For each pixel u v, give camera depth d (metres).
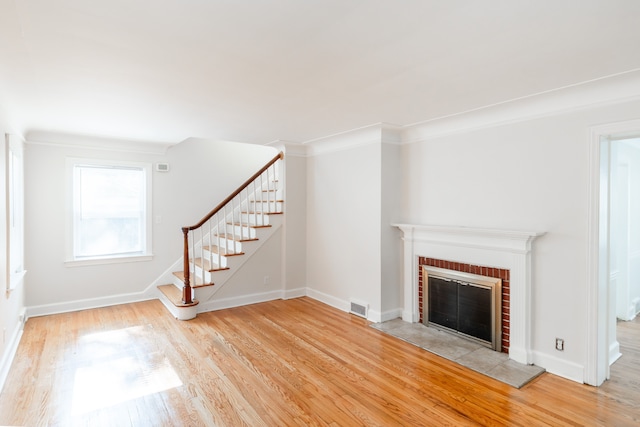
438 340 3.65
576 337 2.84
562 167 2.90
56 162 4.47
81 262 4.66
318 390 2.71
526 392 2.67
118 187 4.98
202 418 2.35
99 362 3.15
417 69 2.31
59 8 1.57
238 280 4.96
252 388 2.73
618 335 3.86
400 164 4.33
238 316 4.47
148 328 4.01
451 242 3.75
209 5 1.56
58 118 3.60
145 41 1.91
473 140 3.56
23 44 1.93
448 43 1.94
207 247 5.59
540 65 2.24
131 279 5.04
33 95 2.83
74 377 2.88
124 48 2.00
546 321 3.02
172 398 2.59
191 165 5.52
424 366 3.10
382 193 4.18
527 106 3.08
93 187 4.80
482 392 2.68
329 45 1.97
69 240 4.57
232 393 2.66
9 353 3.13
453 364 3.13
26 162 4.28
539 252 3.06
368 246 4.35
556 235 2.94
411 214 4.21
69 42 1.91
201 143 5.62
